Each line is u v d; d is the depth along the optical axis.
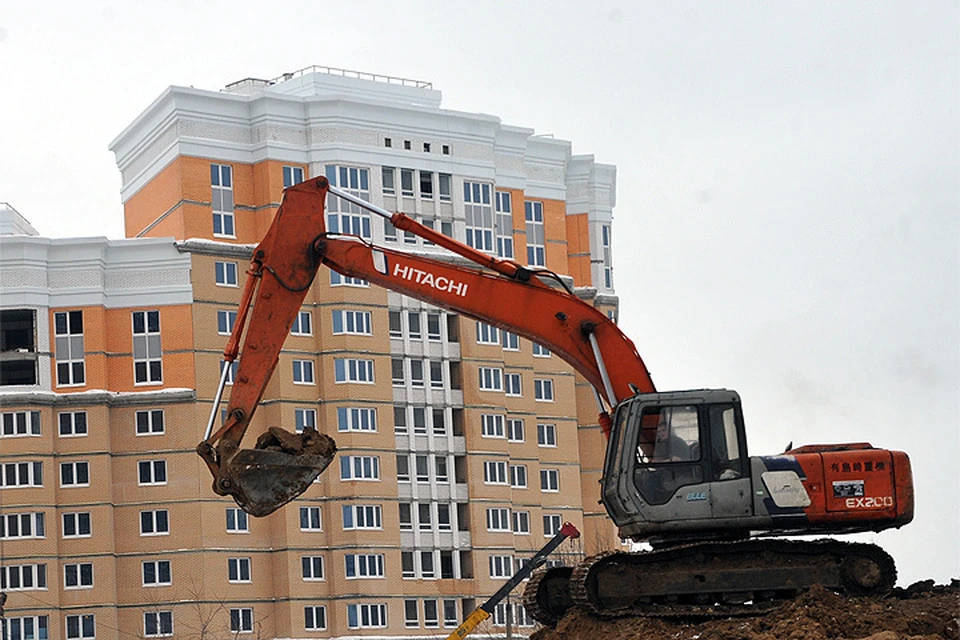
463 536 107.81
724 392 38.53
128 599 101.56
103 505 101.38
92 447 101.94
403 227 40.47
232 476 37.53
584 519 118.50
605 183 122.69
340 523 103.62
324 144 107.25
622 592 38.34
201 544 101.62
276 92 109.00
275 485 37.78
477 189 112.56
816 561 38.41
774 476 38.25
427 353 108.69
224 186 106.81
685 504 38.06
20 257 102.88
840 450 39.38
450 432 108.69
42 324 102.81
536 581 42.00
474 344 110.38
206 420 103.31
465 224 111.69
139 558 102.00
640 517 38.12
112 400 103.12
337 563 103.31
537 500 112.38
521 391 113.31
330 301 105.75
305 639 102.19
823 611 35.50
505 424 110.75
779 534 38.88
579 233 121.56
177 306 104.38
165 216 108.19
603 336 40.59
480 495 108.69
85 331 103.38
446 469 108.25
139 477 102.75
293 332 105.50
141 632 101.06
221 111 107.00
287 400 104.44
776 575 38.34
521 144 116.50
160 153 108.88
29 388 101.94
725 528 38.25
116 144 115.75
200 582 101.25
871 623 35.09
